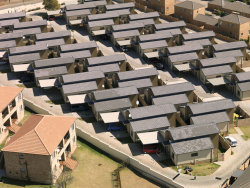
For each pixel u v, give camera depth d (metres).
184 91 121.75
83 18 182.12
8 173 98.75
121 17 182.88
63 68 135.38
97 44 166.25
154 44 152.38
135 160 101.25
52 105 125.50
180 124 114.75
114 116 114.44
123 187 96.75
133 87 122.19
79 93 124.12
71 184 97.62
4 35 157.12
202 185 95.25
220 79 134.38
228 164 102.38
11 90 117.50
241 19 170.50
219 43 166.25
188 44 150.38
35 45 148.00
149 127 107.50
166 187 96.31
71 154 107.00
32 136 97.00
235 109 124.62
